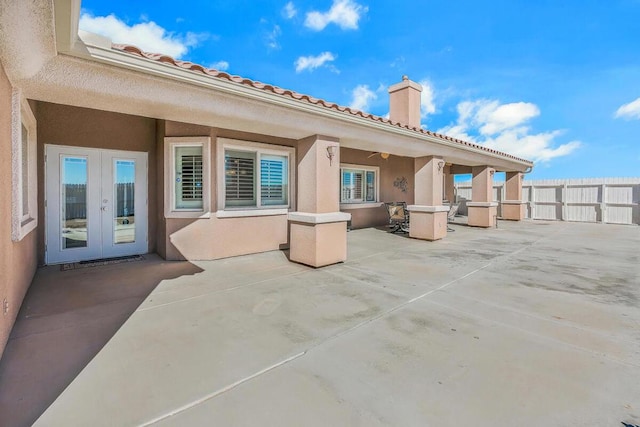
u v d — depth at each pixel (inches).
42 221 239.3
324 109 223.9
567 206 632.4
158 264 250.8
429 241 373.4
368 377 99.3
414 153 364.8
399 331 132.3
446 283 202.2
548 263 260.7
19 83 130.7
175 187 268.7
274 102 195.3
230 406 85.7
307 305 162.9
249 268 240.8
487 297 175.3
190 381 97.0
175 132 264.7
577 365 106.0
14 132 130.8
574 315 149.6
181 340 124.3
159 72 149.3
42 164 238.1
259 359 110.3
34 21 92.0
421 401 87.8
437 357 111.4
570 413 83.0
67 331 131.8
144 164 284.7
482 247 335.0
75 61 130.5
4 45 97.6
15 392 91.0
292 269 238.1
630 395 90.2
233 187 288.7
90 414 82.4
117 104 160.9
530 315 149.5
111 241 272.4
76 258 256.2
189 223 265.9
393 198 551.2
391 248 327.9
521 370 103.1
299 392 91.7
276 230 314.2
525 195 695.1
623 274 225.9
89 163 259.1
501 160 524.4
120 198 274.8
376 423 79.4
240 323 140.6
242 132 286.4
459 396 90.0
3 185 110.7
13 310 134.3
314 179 242.5
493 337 126.7
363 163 495.8
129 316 148.0
